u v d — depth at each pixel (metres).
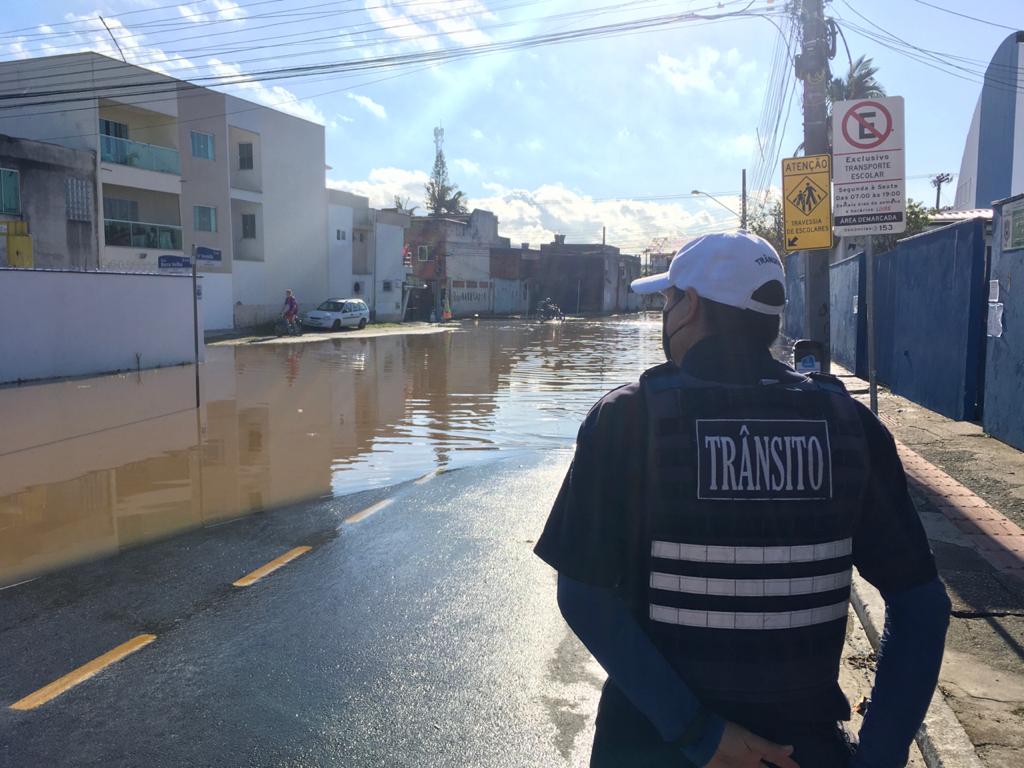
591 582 1.56
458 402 15.20
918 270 12.19
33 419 13.05
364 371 20.69
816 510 1.53
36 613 5.16
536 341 34.19
